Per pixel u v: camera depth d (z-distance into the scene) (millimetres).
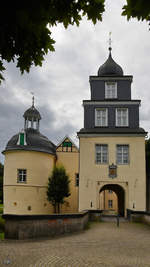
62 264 7520
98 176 23656
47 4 3127
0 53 3598
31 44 3605
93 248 9844
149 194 29688
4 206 27531
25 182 27516
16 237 11406
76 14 3406
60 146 31953
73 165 31484
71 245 10383
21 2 2945
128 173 23562
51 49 3693
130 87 26672
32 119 33375
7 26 3209
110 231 14945
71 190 30688
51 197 27141
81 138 24391
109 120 25422
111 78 26812
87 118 25609
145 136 24078
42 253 8844
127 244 10805
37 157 28484
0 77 3770
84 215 16062
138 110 25422
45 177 28797
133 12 2984
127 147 24125
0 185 54156
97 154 24172
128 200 23125
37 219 12039
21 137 28656
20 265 7371
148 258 8320
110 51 29531
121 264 7559
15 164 27750
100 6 3277
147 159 30719
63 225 13328
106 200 48406
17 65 3742
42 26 3369
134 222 20172
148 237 12844
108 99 26141
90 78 27016
